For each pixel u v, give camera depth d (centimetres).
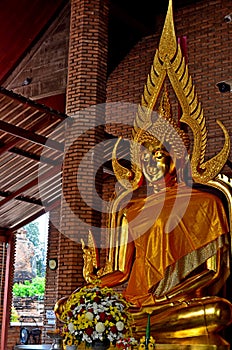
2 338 1374
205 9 1179
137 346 502
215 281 630
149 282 652
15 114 1003
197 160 671
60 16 1148
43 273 2767
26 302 1931
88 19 965
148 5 1222
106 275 690
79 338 512
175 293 629
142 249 675
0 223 1402
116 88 1277
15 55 1174
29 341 1541
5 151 1047
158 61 720
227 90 1105
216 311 592
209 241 633
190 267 641
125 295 661
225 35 1145
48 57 1173
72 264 866
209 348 576
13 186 1255
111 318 509
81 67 947
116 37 1260
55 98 1212
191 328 601
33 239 2842
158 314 619
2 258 1417
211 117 1125
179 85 698
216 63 1144
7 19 1089
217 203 648
